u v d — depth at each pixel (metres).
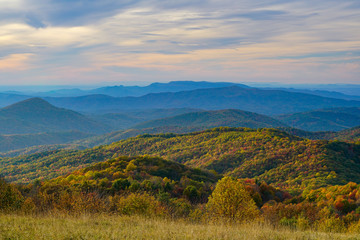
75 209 13.64
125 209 14.34
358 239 8.65
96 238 7.21
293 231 9.93
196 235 7.68
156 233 7.74
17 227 7.88
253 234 8.28
